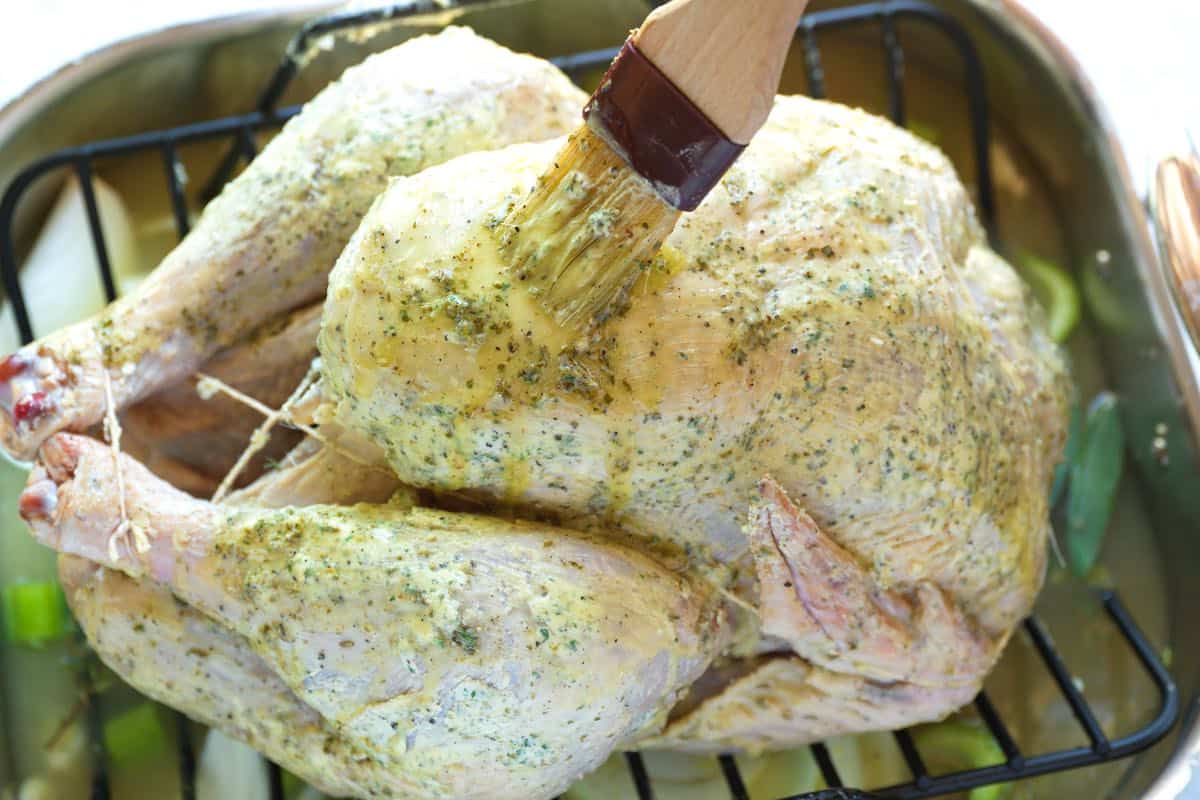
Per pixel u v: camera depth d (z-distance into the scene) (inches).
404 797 22.2
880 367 21.3
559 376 20.4
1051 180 30.4
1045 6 32.4
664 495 21.4
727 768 25.4
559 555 21.3
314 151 23.4
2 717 27.0
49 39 32.8
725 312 20.8
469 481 21.4
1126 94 30.9
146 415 24.7
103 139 29.9
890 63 29.5
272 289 23.7
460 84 23.3
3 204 27.5
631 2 30.1
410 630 20.8
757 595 23.0
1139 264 27.6
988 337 23.1
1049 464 25.0
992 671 27.5
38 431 23.1
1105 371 29.3
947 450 21.8
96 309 29.6
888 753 26.6
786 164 21.9
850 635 22.5
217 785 26.4
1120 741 24.7
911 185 22.6
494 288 20.4
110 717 27.0
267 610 21.4
